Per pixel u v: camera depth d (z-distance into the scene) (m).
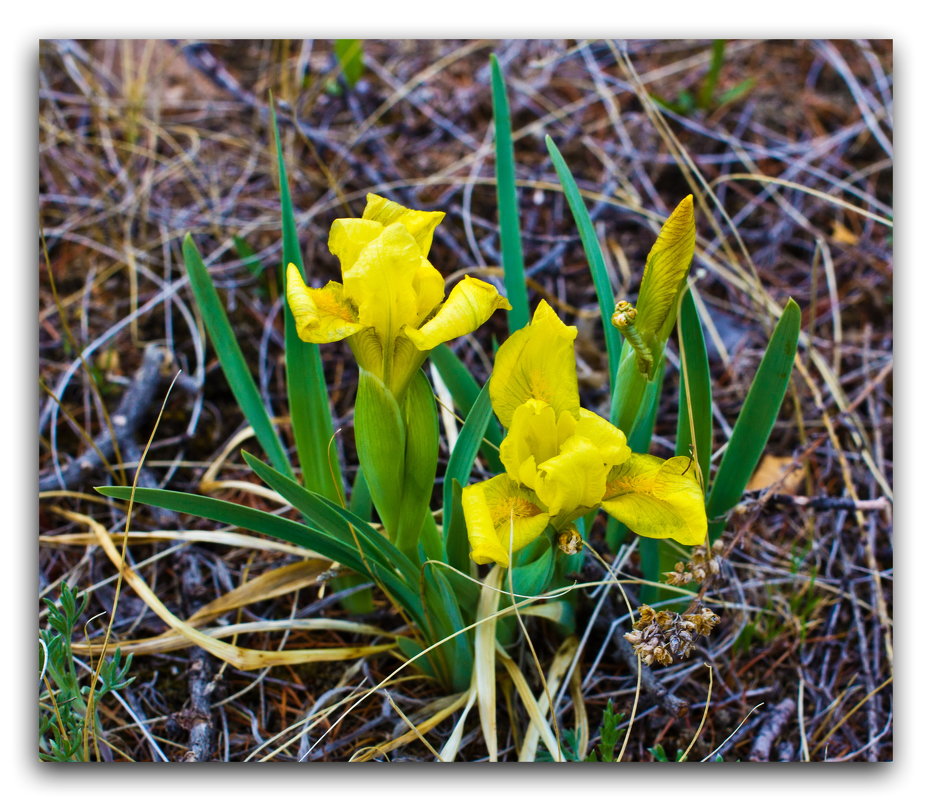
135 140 0.66
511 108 0.68
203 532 0.56
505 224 0.55
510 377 0.49
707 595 0.56
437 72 0.69
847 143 0.68
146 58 0.67
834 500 0.56
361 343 0.49
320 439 0.53
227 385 0.61
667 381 0.62
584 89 0.69
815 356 0.60
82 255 0.64
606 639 0.54
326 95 0.68
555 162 0.53
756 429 0.52
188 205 0.65
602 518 0.58
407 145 0.67
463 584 0.52
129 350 0.62
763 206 0.66
